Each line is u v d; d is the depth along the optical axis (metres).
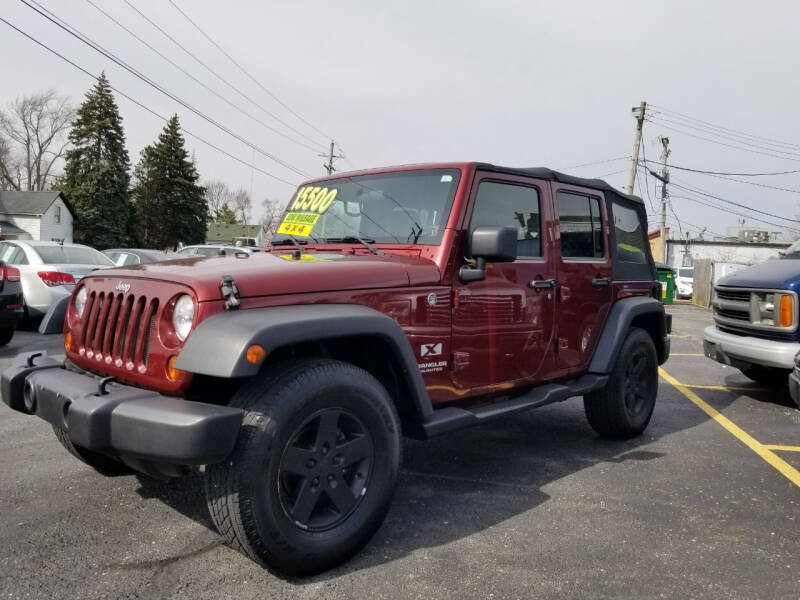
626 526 3.27
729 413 6.05
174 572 2.65
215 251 17.94
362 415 2.75
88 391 2.58
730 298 6.74
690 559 2.90
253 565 2.73
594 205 4.66
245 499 2.39
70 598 2.43
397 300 3.08
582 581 2.67
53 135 68.06
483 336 3.55
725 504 3.62
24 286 9.73
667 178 35.47
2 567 2.66
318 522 2.65
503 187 3.76
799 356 5.01
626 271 5.01
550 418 5.64
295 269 2.81
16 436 4.57
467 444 4.76
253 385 2.56
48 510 3.28
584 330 4.45
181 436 2.26
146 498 3.46
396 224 3.60
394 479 2.89
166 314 2.60
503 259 3.24
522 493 3.72
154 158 53.59
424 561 2.82
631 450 4.70
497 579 2.67
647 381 5.06
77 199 49.66
